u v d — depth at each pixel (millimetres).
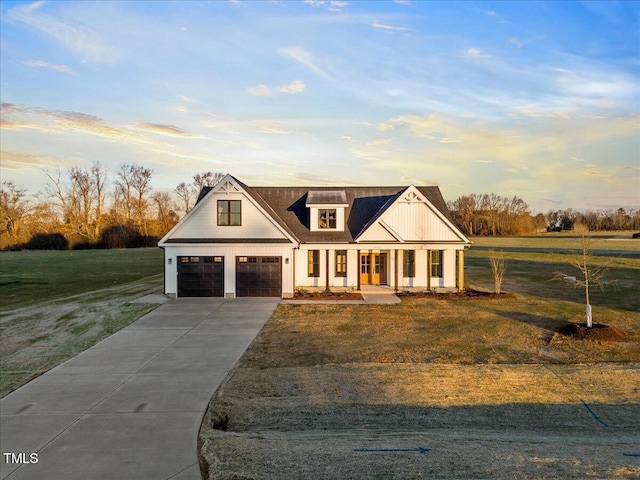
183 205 85562
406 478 5781
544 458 6391
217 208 22094
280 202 26766
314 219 24703
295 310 18891
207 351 12922
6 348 13461
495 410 8836
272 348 13227
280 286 21969
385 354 12594
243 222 22047
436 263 24500
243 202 22062
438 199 26344
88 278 31984
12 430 7922
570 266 37750
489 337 14398
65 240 65812
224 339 14234
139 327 15875
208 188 25797
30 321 17203
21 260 47375
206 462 6578
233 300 21156
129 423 8188
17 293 24953
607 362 11828
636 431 7984
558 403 9156
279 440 7309
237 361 12008
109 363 11859
